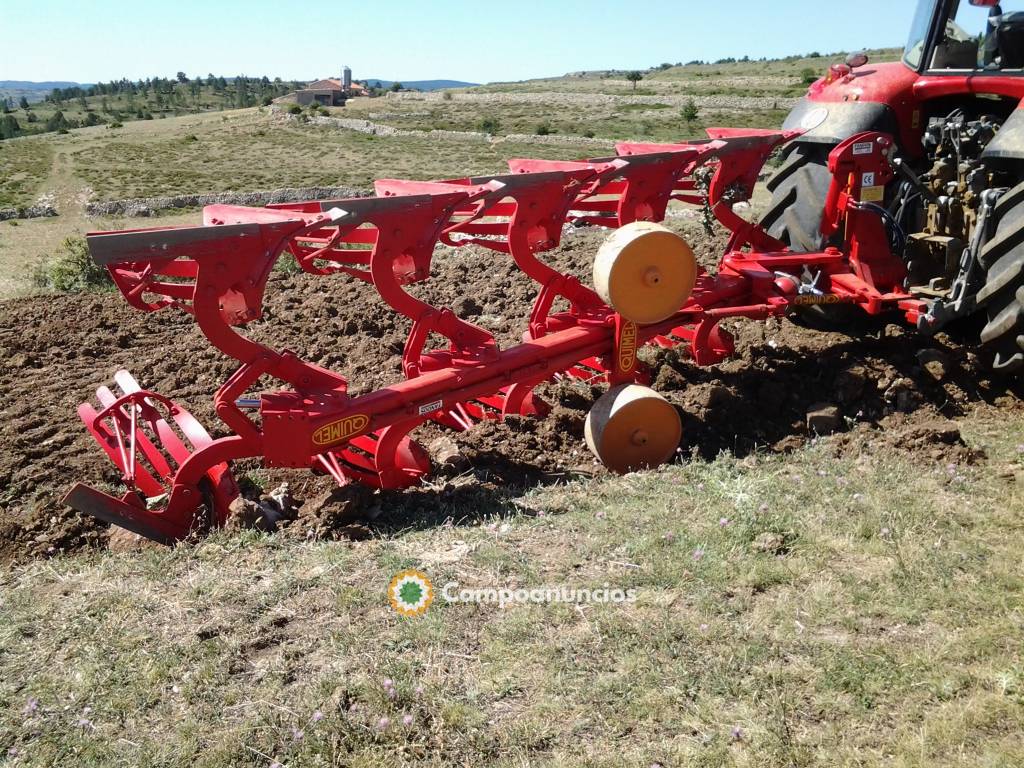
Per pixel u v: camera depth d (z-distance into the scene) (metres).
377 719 2.75
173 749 2.68
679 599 3.33
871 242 5.59
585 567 3.60
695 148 5.32
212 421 5.77
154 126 81.19
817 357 5.86
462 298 8.40
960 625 3.10
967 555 3.55
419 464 4.70
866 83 5.88
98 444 5.51
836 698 2.76
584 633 3.14
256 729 2.74
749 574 3.45
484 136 55.78
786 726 2.65
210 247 3.71
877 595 3.29
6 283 14.32
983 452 4.57
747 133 5.77
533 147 50.50
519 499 4.36
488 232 5.25
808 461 4.61
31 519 4.56
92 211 35.38
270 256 3.86
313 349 7.19
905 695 2.77
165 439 4.67
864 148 5.35
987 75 5.32
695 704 2.76
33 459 5.29
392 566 3.68
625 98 72.31
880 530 3.77
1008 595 3.24
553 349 4.85
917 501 4.03
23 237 26.77
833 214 5.55
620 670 2.94
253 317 3.95
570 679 2.90
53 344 7.59
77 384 6.55
